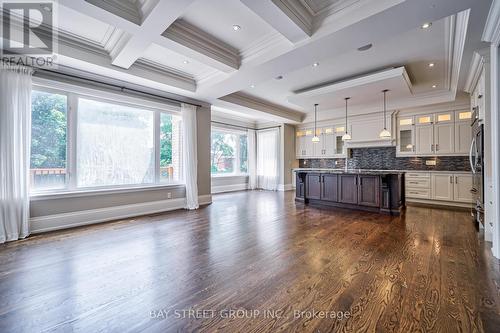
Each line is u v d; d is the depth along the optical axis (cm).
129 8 251
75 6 229
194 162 537
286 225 384
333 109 704
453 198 534
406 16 242
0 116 304
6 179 307
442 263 237
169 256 259
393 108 602
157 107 484
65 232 347
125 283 202
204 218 433
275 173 873
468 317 154
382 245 289
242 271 223
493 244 257
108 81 405
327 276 212
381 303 171
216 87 457
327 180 544
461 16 258
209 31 312
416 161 618
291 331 143
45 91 354
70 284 200
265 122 909
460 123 541
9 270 225
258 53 350
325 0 260
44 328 147
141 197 464
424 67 414
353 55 372
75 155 383
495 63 251
